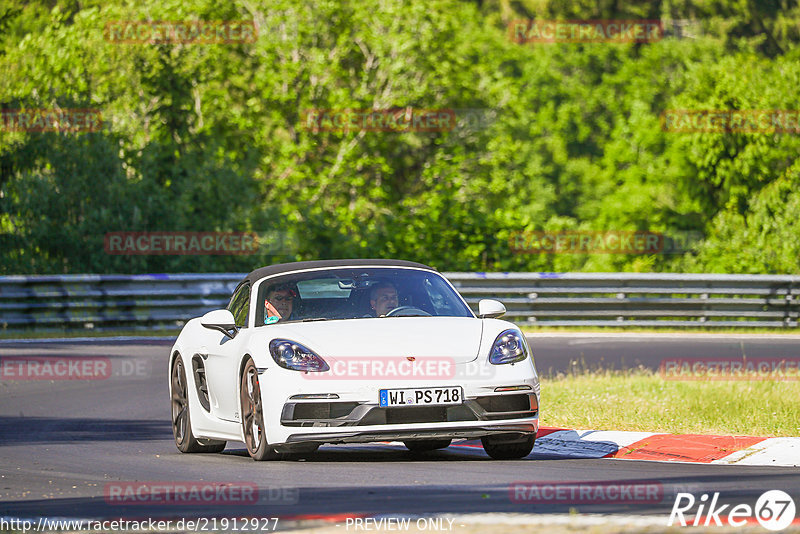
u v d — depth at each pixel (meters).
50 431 38.62
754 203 114.31
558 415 36.66
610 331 81.75
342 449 32.91
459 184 116.31
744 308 85.19
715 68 146.25
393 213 130.12
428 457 30.48
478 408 27.81
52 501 23.55
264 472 26.94
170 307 83.12
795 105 141.00
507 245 103.81
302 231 108.81
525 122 194.38
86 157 100.69
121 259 98.50
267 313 31.05
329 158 136.75
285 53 138.25
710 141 143.12
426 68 140.00
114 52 114.75
